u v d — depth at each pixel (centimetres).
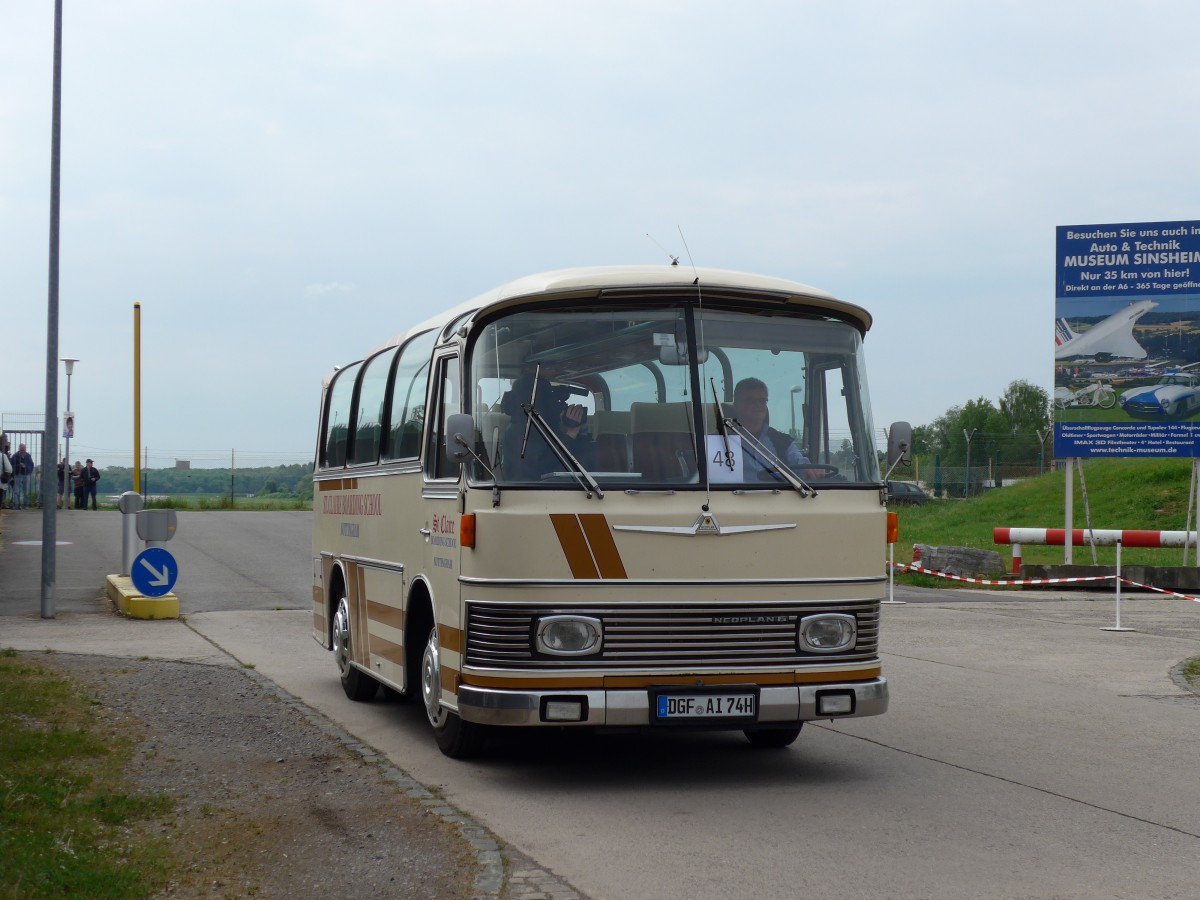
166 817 756
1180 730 1100
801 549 862
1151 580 2659
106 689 1214
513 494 835
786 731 1003
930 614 2127
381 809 786
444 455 945
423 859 677
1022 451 4616
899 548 3434
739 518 852
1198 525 2692
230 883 633
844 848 712
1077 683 1376
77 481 5044
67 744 929
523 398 857
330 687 1352
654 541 836
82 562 2883
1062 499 3894
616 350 870
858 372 918
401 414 1091
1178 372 2747
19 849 643
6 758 873
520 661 824
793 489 870
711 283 882
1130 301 2767
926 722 1140
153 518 1995
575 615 823
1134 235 2764
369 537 1184
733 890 633
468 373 883
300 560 3077
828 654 863
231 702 1180
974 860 690
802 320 909
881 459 1049
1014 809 810
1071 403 2791
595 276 877
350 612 1264
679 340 877
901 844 722
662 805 818
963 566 2781
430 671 966
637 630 831
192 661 1461
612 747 1016
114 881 610
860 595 876
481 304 920
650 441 859
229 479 5959
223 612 2105
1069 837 739
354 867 663
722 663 843
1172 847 718
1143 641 1762
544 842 725
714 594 842
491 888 627
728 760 970
